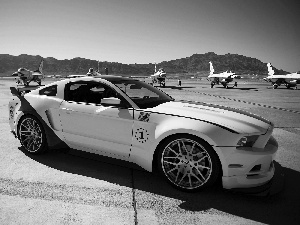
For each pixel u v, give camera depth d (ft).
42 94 12.91
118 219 7.48
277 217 7.73
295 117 27.48
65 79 12.69
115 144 10.43
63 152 12.77
